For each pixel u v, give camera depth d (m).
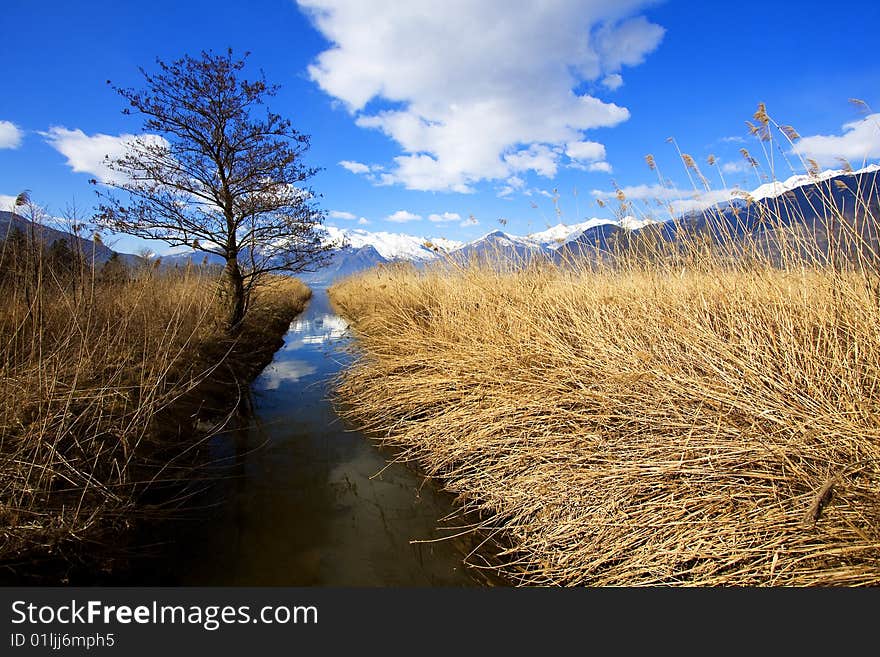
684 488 2.68
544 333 4.54
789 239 3.37
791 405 2.66
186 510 3.78
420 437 4.74
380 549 3.29
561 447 3.44
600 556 2.72
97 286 5.34
